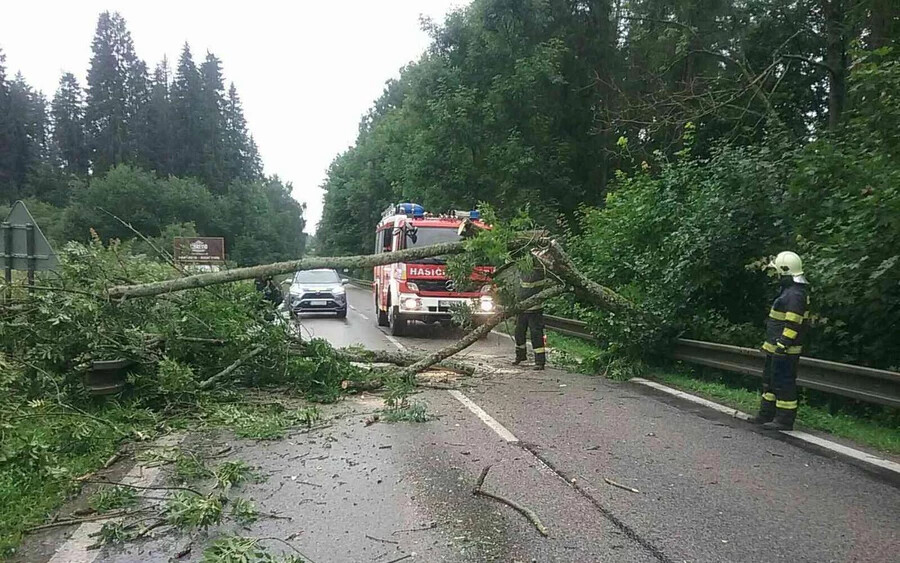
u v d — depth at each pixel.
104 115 88.44
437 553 3.97
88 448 6.01
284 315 9.19
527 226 10.72
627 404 8.23
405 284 15.54
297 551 4.00
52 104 93.62
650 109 18.86
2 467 5.17
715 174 11.39
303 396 8.64
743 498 4.89
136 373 7.71
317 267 9.27
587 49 25.28
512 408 8.01
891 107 8.48
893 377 6.62
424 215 16.31
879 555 3.93
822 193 9.30
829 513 4.60
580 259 15.98
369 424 7.23
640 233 13.30
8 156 81.69
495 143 24.36
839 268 7.63
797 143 12.40
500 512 4.64
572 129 25.78
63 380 6.98
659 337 10.40
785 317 6.95
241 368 8.52
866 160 8.61
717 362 9.48
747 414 7.68
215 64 102.75
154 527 4.38
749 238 10.39
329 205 69.56
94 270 8.41
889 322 8.02
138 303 8.27
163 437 6.69
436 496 4.96
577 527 4.35
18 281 8.23
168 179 77.50
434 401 8.45
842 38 15.90
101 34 90.00
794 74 18.88
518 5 23.83
